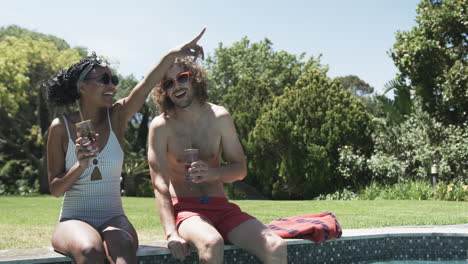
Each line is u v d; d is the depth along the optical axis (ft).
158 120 12.10
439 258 14.65
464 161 48.91
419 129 53.11
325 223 13.12
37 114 92.38
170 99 12.19
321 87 61.11
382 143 55.26
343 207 32.35
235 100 75.77
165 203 11.16
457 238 14.67
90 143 9.39
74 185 10.19
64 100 10.82
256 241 10.38
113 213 10.41
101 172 10.27
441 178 49.26
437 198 44.24
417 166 52.85
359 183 55.47
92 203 10.22
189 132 12.23
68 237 9.08
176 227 10.97
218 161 12.76
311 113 60.23
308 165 58.23
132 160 81.30
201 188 11.99
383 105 58.70
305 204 36.73
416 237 14.69
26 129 92.84
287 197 65.98
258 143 63.93
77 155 9.42
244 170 12.28
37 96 90.84
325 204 36.11
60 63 89.45
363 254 13.92
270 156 64.54
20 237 18.75
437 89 55.26
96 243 8.78
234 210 11.54
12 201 50.62
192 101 12.22
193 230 10.26
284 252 10.21
